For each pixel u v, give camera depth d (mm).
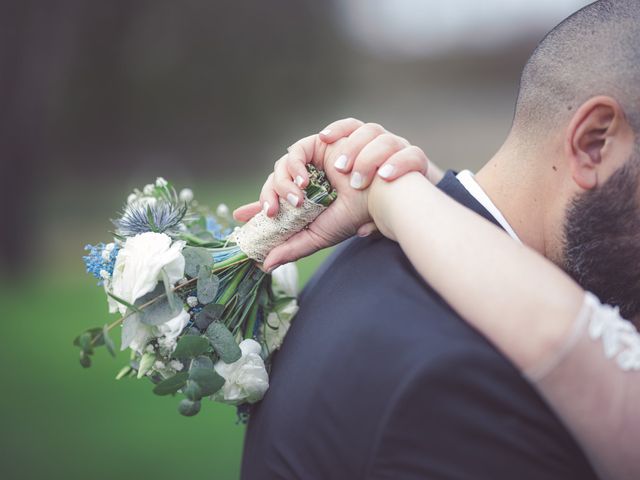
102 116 15141
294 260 1450
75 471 3971
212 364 1397
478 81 22641
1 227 8242
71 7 8469
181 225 1576
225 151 16859
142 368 1423
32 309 7074
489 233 1200
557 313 1103
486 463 1122
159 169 15930
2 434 4336
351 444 1193
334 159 1410
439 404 1119
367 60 21656
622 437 1101
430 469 1126
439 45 22984
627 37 1286
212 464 4055
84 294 7637
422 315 1193
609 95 1278
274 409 1364
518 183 1386
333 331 1288
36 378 5270
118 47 14547
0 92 8117
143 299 1409
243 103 16953
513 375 1119
